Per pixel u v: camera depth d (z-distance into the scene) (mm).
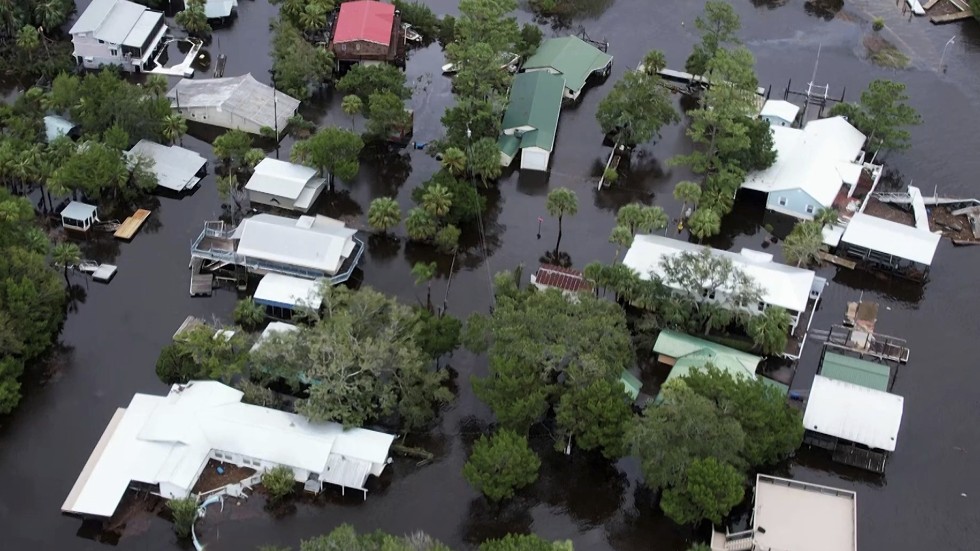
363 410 141250
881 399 145750
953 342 166625
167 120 194000
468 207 179000
